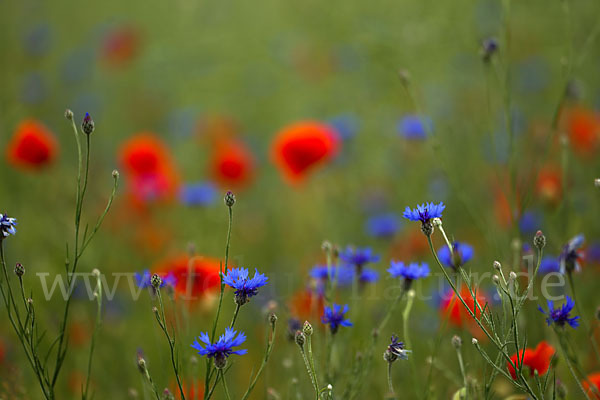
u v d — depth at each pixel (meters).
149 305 4.14
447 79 6.81
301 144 4.58
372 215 5.76
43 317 4.02
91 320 4.18
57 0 10.82
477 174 5.81
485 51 3.83
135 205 5.37
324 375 2.97
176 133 7.49
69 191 5.65
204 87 8.88
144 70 8.82
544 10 6.79
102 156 6.93
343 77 7.72
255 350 4.00
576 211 4.70
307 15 8.62
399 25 6.92
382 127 6.89
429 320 4.00
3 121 6.30
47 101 7.69
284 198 6.47
